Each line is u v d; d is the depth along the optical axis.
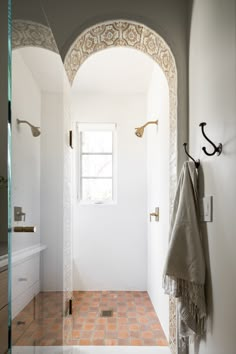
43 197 1.35
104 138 3.84
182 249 1.47
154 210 3.10
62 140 1.74
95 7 1.80
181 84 1.79
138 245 3.69
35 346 1.20
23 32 1.03
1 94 1.75
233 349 1.09
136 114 3.77
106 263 3.68
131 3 1.81
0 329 1.07
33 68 1.17
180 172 1.77
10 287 0.85
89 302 3.24
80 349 2.10
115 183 3.81
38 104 1.26
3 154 1.72
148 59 2.88
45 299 1.37
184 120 1.78
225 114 1.18
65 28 1.79
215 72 1.30
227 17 1.15
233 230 1.09
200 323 1.45
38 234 1.26
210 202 1.35
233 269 1.09
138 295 3.49
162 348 2.10
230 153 1.12
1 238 1.60
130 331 2.48
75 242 3.69
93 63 2.94
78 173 3.79
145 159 3.74
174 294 1.48
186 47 1.80
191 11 1.71
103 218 3.71
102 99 3.78
